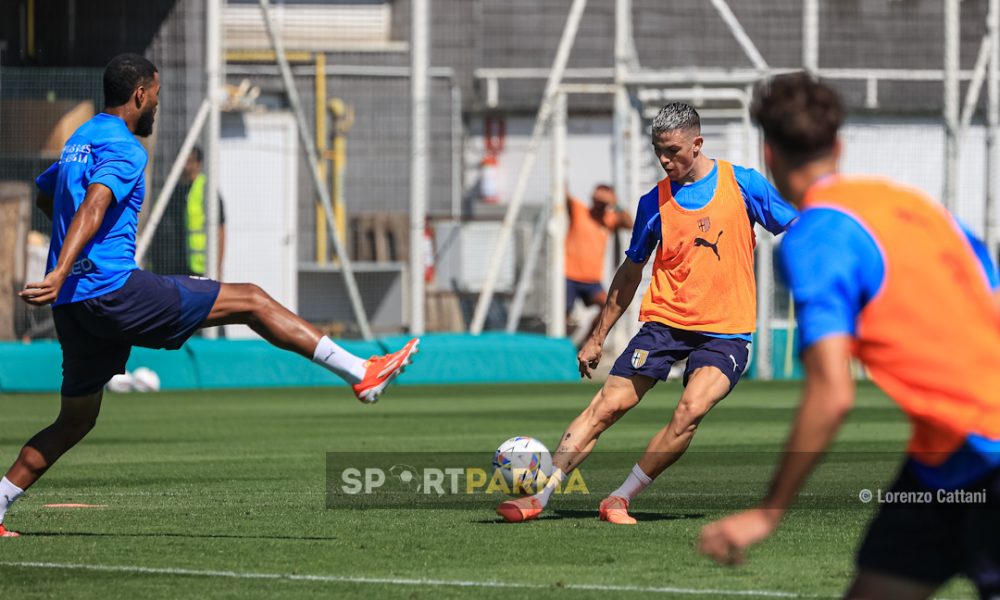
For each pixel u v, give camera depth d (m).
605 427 23.28
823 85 11.25
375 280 77.12
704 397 22.55
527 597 16.09
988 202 73.44
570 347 69.44
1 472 30.56
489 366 67.69
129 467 32.03
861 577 10.89
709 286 22.91
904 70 93.31
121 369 20.64
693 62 94.19
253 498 26.09
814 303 10.46
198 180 66.06
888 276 10.67
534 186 89.19
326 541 20.53
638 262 23.83
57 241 20.22
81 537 20.86
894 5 93.94
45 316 66.94
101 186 19.38
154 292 19.73
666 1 94.12
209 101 65.69
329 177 83.31
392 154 83.94
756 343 72.56
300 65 86.00
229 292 20.00
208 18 65.81
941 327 10.66
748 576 17.53
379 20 88.50
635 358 23.22
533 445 23.11
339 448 36.47
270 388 63.81
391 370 19.84
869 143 72.81
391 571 17.91
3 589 16.56
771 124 11.22
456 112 84.62
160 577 17.39
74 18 75.12
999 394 10.67
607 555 19.23
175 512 23.95
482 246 77.56
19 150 65.44
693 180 23.14
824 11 93.81
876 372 10.83
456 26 92.56
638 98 72.88
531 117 91.62
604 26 95.19
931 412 10.65
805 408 10.30
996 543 10.41
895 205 10.93
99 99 65.94
